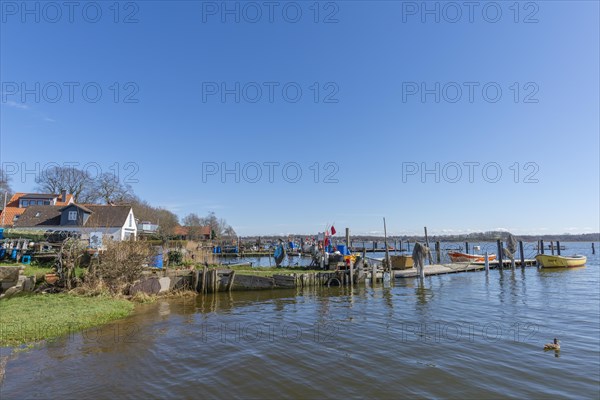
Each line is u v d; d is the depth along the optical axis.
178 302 19.94
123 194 69.38
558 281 30.19
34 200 51.69
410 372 9.49
